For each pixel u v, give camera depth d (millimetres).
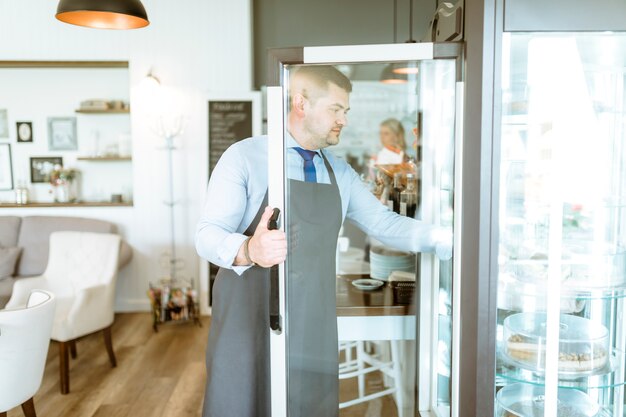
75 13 2814
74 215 4973
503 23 1396
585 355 1571
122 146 5094
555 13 1388
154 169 4922
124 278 5012
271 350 1693
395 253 1992
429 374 1958
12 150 5273
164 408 3010
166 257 4980
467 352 1519
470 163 1459
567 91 1445
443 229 1718
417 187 1940
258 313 1823
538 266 1517
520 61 1438
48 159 5277
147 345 4078
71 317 3219
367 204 1935
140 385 3328
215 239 1623
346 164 1854
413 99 2018
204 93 4816
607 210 1540
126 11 2656
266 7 5047
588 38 1443
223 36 4832
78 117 5250
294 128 1659
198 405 3047
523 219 1489
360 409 2010
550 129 1466
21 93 5234
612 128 1501
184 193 4941
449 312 1669
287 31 5070
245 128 4754
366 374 2016
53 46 4801
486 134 1425
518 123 1456
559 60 1440
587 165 1515
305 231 1739
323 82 1658
